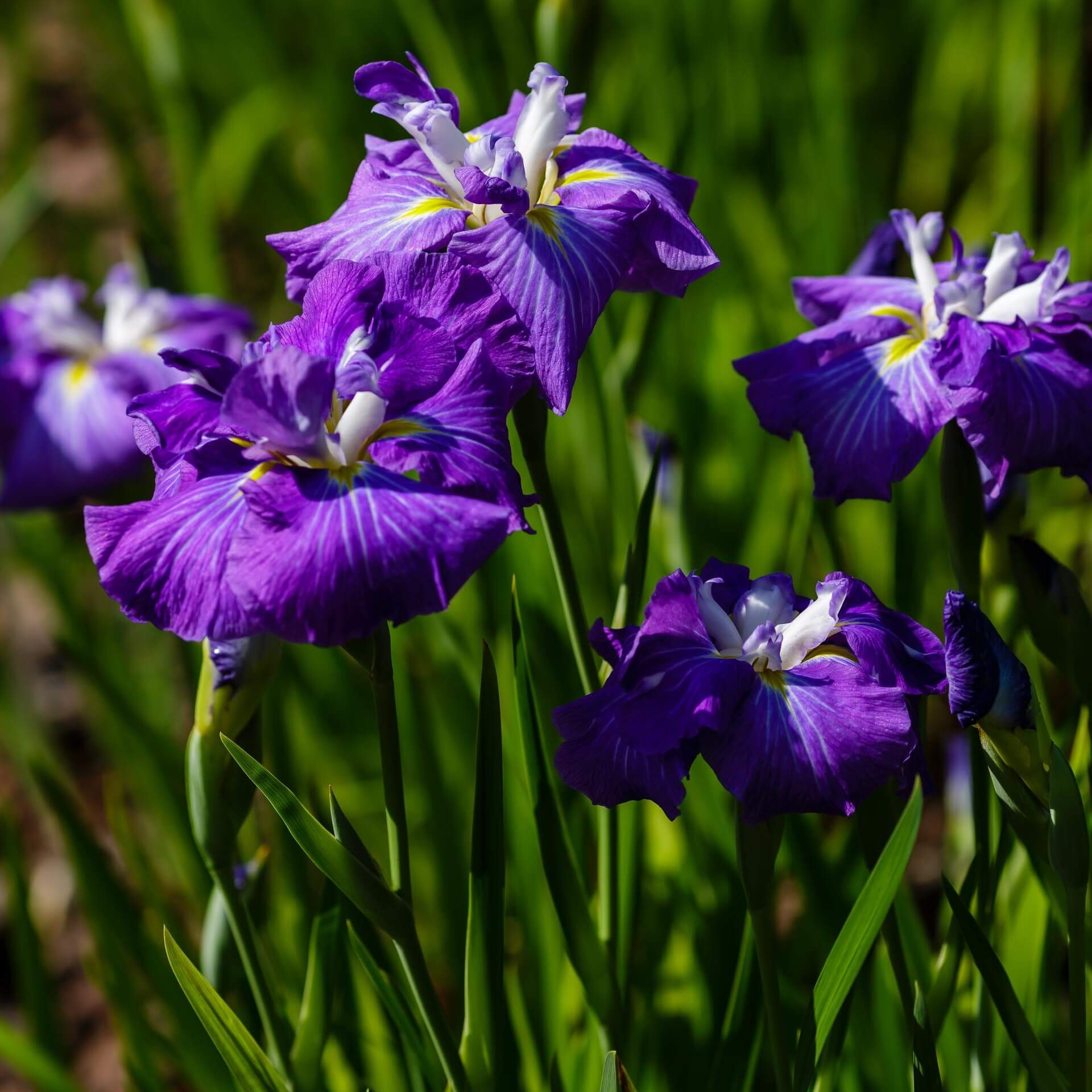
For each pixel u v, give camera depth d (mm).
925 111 3598
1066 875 1754
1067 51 3299
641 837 1876
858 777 1723
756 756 1724
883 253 1931
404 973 1938
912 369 1805
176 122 2887
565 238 1770
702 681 1729
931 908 2254
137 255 2350
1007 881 1922
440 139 1798
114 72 4012
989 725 1753
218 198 3371
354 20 3205
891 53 3584
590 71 3328
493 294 1757
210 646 1802
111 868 1961
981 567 1844
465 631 2080
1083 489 2482
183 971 1781
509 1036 1840
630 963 1874
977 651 1737
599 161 1807
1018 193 2787
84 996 2391
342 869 1744
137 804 2486
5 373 2213
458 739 2100
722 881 1938
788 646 1746
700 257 1776
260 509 1715
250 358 1759
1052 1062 1763
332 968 1839
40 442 2166
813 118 2943
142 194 3045
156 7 2883
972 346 1788
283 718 2012
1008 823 1830
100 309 3260
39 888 2594
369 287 1753
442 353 1748
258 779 1732
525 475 2062
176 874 2160
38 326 2268
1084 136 3486
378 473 1727
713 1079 1856
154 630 2621
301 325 1759
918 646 1758
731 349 2393
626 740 1725
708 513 2256
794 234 2812
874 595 1765
